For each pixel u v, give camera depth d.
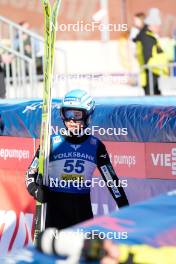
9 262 4.44
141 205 5.21
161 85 25.00
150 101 10.98
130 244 4.34
